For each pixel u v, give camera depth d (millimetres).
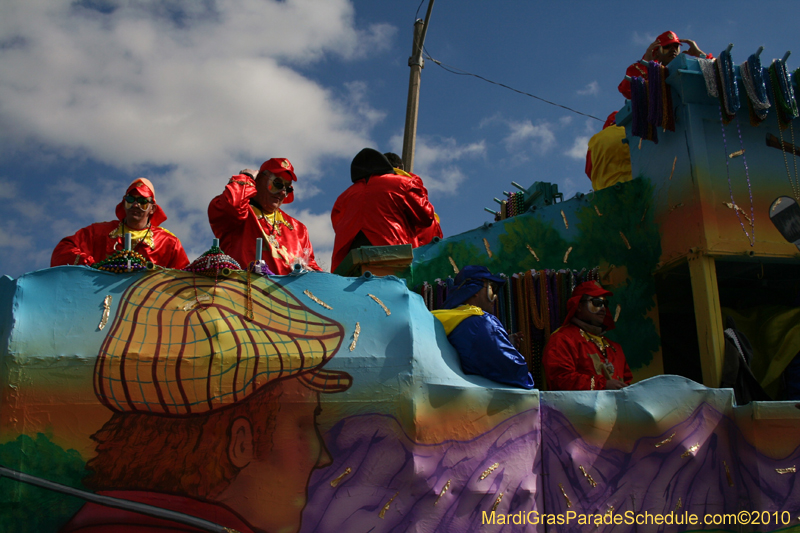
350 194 7430
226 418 4730
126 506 4508
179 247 6359
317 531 4688
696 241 6895
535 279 6910
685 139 7129
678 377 5816
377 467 4836
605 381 6195
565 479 5340
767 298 8391
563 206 7391
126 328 4781
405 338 5082
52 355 4621
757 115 7125
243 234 6324
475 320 5617
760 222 7012
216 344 4820
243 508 4645
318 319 5090
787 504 5648
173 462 4621
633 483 5465
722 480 5711
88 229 6098
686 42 8359
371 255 6566
